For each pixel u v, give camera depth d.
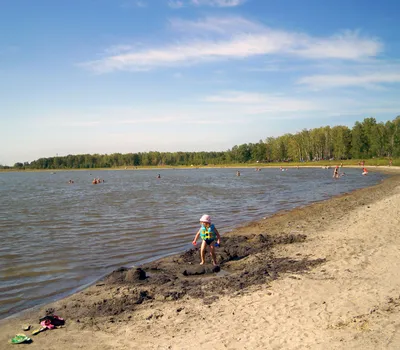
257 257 13.30
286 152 159.88
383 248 12.69
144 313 8.69
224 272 11.98
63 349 7.02
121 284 10.88
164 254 14.59
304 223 19.88
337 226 18.06
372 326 6.65
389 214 19.48
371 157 127.31
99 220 22.73
